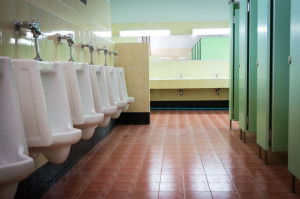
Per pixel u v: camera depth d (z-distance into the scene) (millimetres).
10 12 1780
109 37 5336
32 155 1662
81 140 3141
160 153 3277
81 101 2068
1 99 1232
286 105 2596
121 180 2473
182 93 7027
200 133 4316
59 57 2566
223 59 6957
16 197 1816
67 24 2752
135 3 7207
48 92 1771
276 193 2168
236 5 4383
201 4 7125
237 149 3402
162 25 7262
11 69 1229
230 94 4492
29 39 2021
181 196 2141
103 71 2826
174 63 6996
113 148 3535
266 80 2699
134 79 5051
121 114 5125
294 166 2057
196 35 7438
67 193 2219
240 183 2369
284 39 2555
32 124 1534
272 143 2635
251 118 3525
